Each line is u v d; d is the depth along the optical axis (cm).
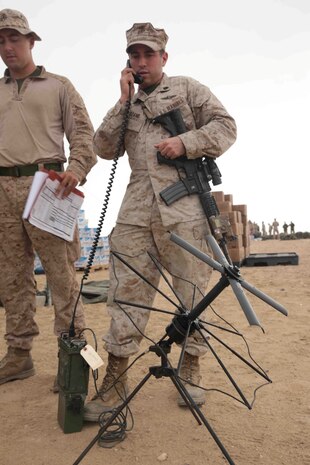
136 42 309
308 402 335
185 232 311
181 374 335
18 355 392
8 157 369
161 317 634
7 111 371
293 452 266
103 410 309
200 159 317
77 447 280
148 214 316
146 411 325
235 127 322
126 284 318
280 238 4325
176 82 328
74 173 362
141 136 321
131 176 329
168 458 263
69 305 379
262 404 333
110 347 318
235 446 274
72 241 379
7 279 383
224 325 582
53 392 366
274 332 538
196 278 317
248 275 1127
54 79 382
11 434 300
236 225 1269
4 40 361
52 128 379
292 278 1007
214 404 334
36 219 339
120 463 260
